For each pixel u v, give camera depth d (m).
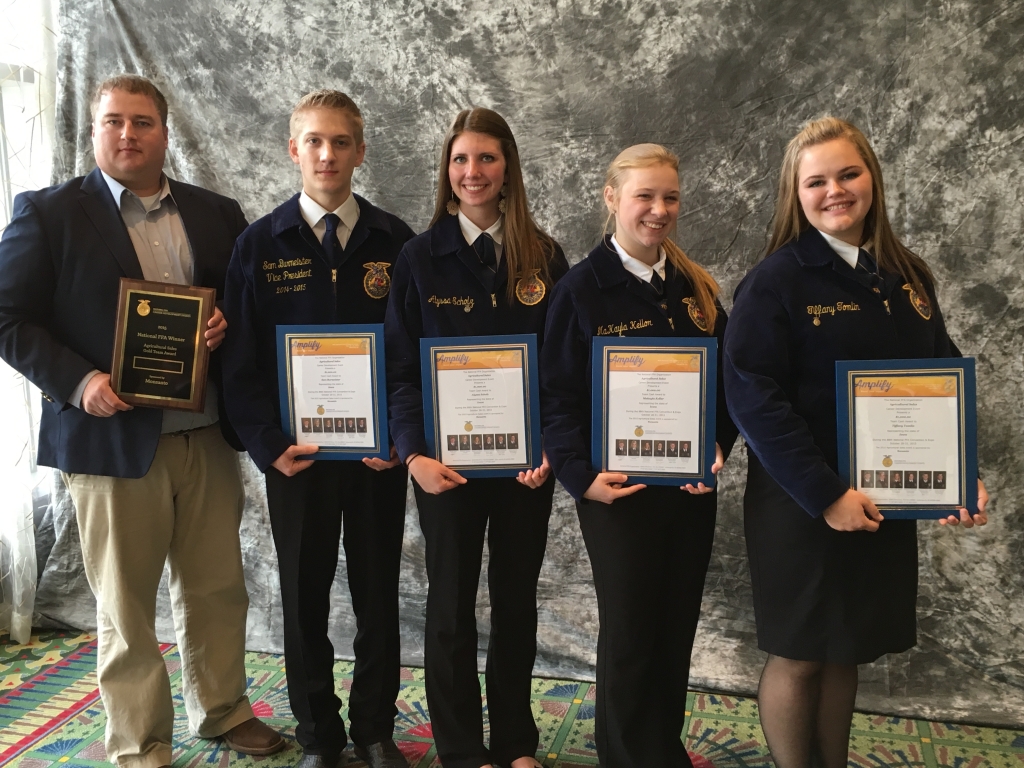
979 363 2.25
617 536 1.74
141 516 2.02
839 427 1.57
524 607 1.94
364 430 1.90
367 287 1.96
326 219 1.92
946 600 2.34
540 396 1.82
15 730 2.28
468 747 1.91
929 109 2.20
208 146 2.69
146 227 2.03
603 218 2.44
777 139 2.30
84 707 2.40
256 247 1.93
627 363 1.72
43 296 1.95
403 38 2.53
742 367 1.60
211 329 1.93
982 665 2.32
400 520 2.05
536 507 1.90
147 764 2.03
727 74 2.32
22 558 2.79
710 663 2.52
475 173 1.79
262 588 2.83
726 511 2.50
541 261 1.90
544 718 2.34
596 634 2.59
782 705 1.72
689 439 1.71
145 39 2.70
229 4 2.63
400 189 2.58
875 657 1.59
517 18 2.44
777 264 1.64
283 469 1.88
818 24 2.25
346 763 2.06
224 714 2.21
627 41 2.37
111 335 1.95
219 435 2.15
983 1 2.14
